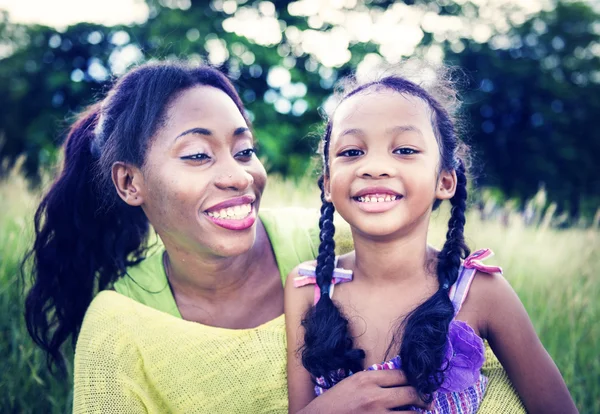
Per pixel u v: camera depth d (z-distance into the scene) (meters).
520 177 17.19
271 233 2.22
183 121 1.94
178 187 1.92
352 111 1.89
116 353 1.96
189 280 2.10
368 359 1.90
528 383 1.94
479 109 17.30
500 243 4.47
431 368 1.74
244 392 1.97
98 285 2.48
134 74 2.15
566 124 17.52
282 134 11.85
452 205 2.07
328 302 1.95
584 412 2.95
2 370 2.86
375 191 1.80
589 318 3.59
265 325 2.04
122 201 2.29
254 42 13.16
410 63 2.28
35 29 14.45
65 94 13.71
